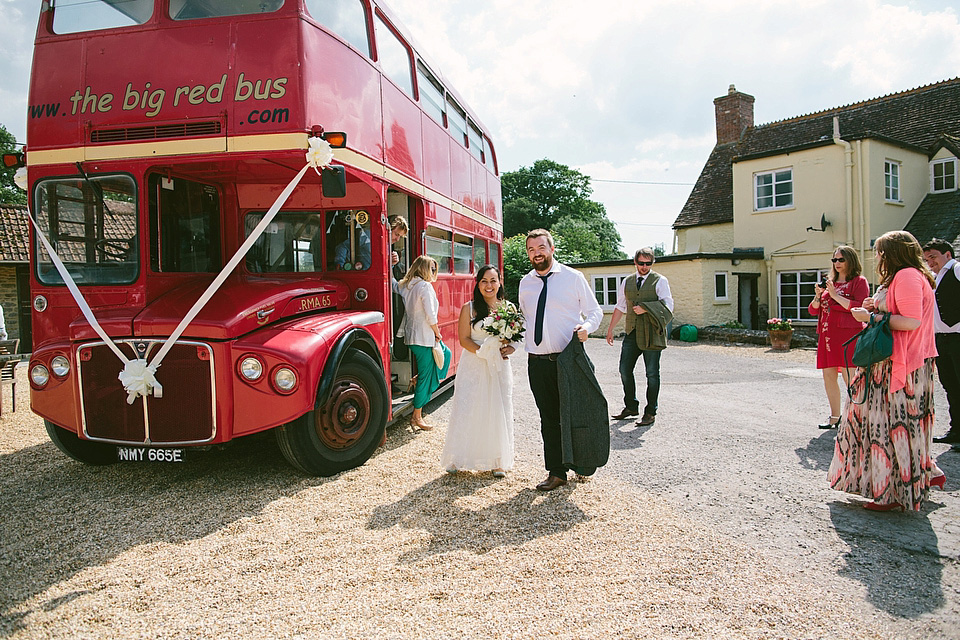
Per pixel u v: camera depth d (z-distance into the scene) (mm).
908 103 21375
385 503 4539
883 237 4324
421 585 3270
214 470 5430
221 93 4867
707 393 9570
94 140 5027
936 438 6246
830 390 6793
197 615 3000
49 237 5199
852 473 4355
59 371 4879
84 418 4762
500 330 4859
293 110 4781
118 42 5055
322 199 6223
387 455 5891
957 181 19156
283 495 4742
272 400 4637
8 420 7867
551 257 4852
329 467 5215
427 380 6766
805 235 19578
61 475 5367
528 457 5906
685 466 5488
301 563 3555
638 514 4289
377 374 5707
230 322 4645
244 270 6145
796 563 3518
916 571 3420
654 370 7109
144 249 5051
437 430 6977
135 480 5191
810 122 23625
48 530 4102
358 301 6262
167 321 4625
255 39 4855
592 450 4734
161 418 4633
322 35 5098
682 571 3412
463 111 9883
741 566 3473
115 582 3344
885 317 4121
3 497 4793
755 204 20906
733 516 4258
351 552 3691
